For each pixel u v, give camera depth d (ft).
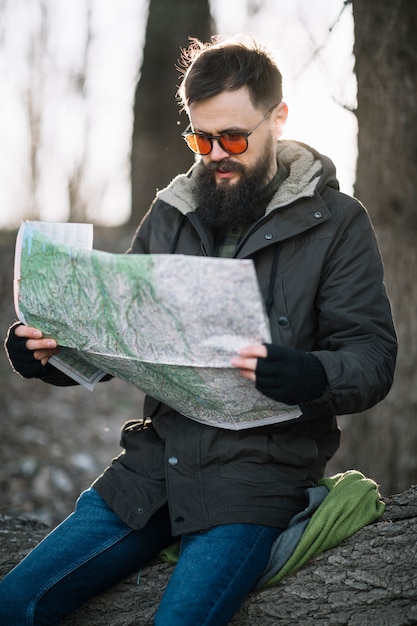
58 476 20.10
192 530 8.37
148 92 33.78
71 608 8.68
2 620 8.38
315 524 8.44
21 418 23.34
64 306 8.23
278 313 8.54
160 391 8.46
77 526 8.89
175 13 33.06
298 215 8.59
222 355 7.64
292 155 9.12
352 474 8.97
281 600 8.64
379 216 16.75
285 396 7.66
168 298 7.50
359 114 16.52
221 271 7.36
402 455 16.96
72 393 25.63
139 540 8.94
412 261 16.60
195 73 8.65
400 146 16.31
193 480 8.52
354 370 8.00
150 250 9.41
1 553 10.63
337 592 8.59
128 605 9.13
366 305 8.47
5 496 18.60
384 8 15.83
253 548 8.26
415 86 16.07
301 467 8.69
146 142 33.96
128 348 8.04
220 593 7.97
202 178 8.93
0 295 31.04
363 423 17.47
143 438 9.23
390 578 8.51
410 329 16.71
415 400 16.87
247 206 8.78
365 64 16.15
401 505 8.96
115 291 7.76
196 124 8.71
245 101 8.53
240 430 8.54
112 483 9.06
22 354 8.82
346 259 8.56
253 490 8.41
